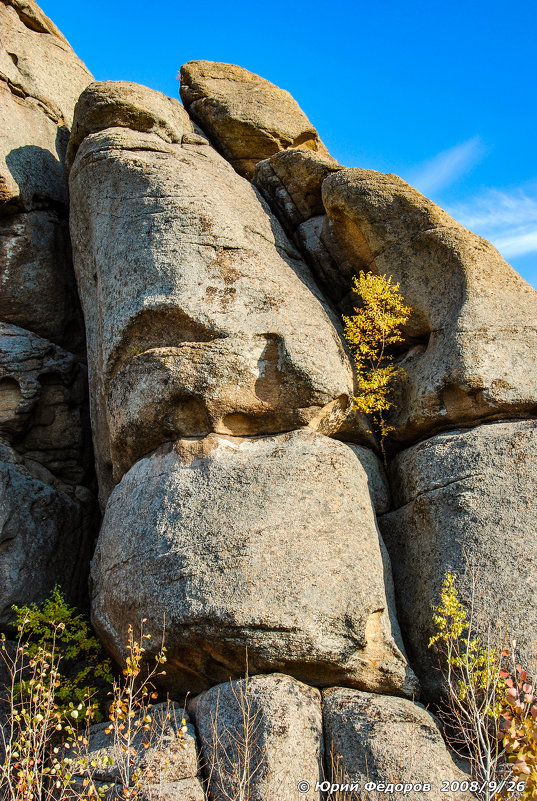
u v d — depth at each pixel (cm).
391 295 1041
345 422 990
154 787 714
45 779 793
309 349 948
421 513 921
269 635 791
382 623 847
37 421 1167
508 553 850
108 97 1146
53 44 1451
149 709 823
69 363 1198
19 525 1044
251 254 1016
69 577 1080
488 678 719
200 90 1351
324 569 827
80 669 1001
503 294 996
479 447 912
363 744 735
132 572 867
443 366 959
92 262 1117
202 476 884
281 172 1189
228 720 756
